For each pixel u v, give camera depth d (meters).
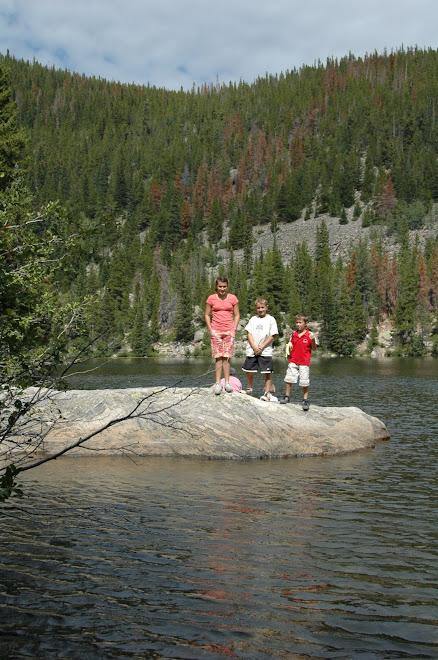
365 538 5.55
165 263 165.75
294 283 129.75
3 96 29.84
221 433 9.96
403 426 14.45
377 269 118.38
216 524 5.96
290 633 3.65
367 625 3.77
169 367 57.09
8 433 5.10
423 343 97.31
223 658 3.34
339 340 97.50
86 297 5.16
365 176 194.38
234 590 4.29
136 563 4.81
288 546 5.29
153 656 3.35
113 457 9.85
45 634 3.57
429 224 167.38
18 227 4.76
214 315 10.62
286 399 11.05
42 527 5.80
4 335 4.39
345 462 9.59
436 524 6.04
